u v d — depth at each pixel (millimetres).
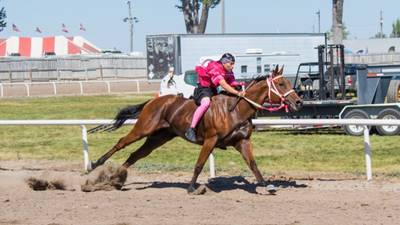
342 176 14016
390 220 9492
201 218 9867
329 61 24078
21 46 81688
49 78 63906
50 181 12922
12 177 13961
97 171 12719
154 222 9641
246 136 11859
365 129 13258
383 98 22297
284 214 10039
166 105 12336
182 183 13477
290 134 22625
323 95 22984
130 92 49281
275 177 14016
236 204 10938
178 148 19453
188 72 27016
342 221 9477
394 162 16047
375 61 51219
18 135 24078
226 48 33969
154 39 34406
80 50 81750
